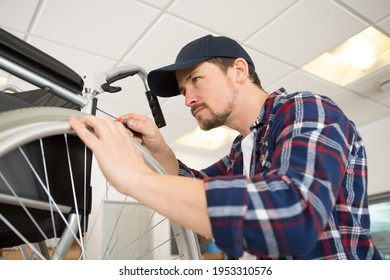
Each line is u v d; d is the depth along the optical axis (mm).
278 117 656
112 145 482
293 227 402
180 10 1744
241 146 953
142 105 2803
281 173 461
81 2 1640
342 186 632
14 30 1809
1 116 441
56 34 1854
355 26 1954
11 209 516
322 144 490
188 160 4164
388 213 3141
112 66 2201
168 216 454
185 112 3037
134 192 451
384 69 2482
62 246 546
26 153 511
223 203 411
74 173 583
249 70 925
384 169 3279
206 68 866
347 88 2758
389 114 3318
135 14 1748
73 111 553
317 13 1825
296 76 2527
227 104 870
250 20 1850
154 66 2223
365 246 618
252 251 419
